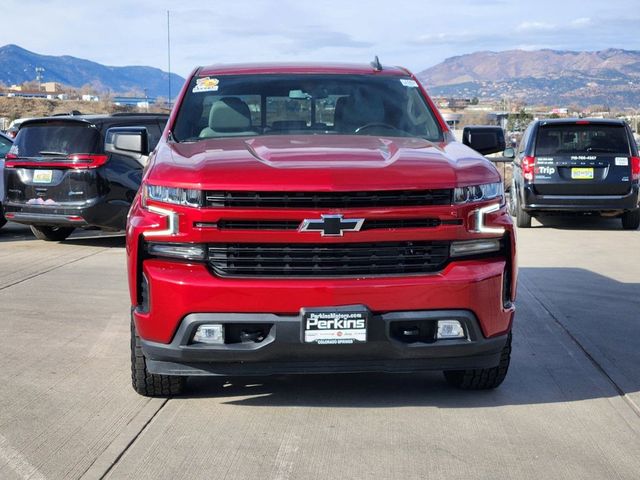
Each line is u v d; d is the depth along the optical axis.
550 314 6.92
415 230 4.07
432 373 5.23
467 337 4.17
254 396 4.75
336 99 5.48
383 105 5.47
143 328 4.21
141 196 4.34
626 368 5.33
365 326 4.00
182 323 4.08
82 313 6.96
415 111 5.48
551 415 4.43
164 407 4.57
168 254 4.14
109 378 5.12
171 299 4.06
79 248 11.11
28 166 11.00
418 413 4.46
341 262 4.07
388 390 4.86
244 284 3.99
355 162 4.22
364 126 5.32
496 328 4.24
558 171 12.93
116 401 4.68
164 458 3.84
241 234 4.02
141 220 4.21
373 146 4.66
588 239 11.92
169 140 5.06
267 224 4.02
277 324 3.99
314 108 5.41
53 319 6.73
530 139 13.13
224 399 4.70
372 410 4.50
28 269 9.25
